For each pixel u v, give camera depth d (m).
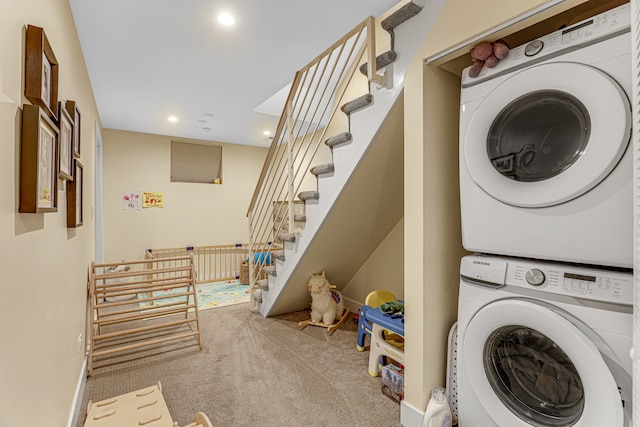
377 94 1.75
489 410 1.26
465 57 1.66
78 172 1.88
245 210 5.71
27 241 0.97
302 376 2.11
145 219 4.80
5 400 0.78
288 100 2.61
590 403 0.98
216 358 2.37
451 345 1.56
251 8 1.90
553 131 1.12
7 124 0.82
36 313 1.04
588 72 1.01
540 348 1.17
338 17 2.00
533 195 1.14
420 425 1.50
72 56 1.84
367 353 2.47
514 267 1.22
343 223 2.42
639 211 0.73
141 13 1.92
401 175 2.25
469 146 1.35
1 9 0.80
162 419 1.42
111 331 2.89
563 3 1.05
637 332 0.75
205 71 2.68
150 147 4.84
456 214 1.66
